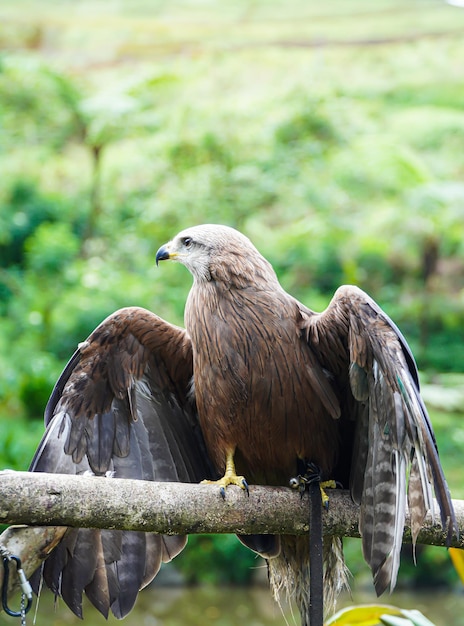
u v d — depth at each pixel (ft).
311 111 66.74
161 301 56.08
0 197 65.57
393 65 78.69
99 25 80.53
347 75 77.92
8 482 12.40
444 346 63.72
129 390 16.63
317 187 65.16
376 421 14.46
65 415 16.17
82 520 12.87
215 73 74.02
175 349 16.84
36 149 68.13
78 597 15.48
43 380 50.90
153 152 66.85
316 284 63.82
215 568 48.24
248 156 65.82
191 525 13.99
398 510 13.57
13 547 12.92
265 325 15.56
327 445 16.08
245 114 66.90
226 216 63.31
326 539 16.44
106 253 64.23
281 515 14.84
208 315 15.83
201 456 17.49
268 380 15.48
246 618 41.22
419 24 81.05
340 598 44.60
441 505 12.94
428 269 65.67
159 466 16.79
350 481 15.64
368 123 70.85
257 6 81.35
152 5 81.71
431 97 77.05
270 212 66.18
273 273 16.37
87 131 68.85
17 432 47.78
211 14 81.51
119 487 13.20
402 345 14.32
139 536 16.17
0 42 78.69
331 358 15.85
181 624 40.06
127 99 67.87
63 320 54.75
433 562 47.39
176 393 17.31
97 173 67.41
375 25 80.23
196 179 64.34
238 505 14.52
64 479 12.78
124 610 15.70
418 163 65.21
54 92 68.33
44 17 80.23
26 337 54.65
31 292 57.16
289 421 15.70
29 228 64.90
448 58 78.79
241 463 16.52
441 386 55.93
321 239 63.52
